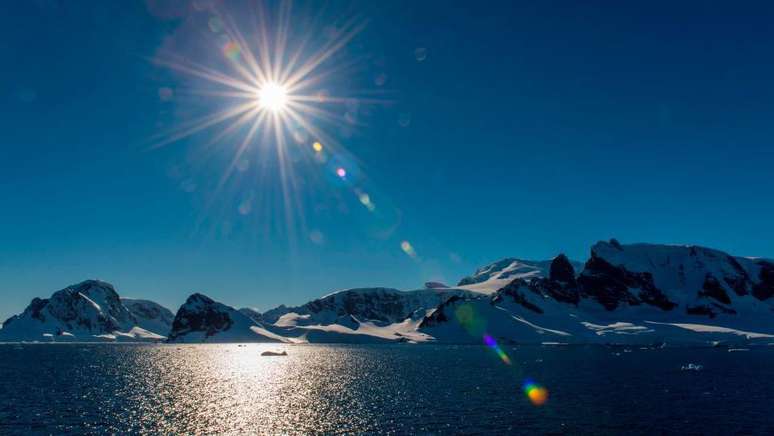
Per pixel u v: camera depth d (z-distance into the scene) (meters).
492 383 103.50
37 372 135.38
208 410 72.81
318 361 179.88
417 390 93.12
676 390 90.38
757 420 64.25
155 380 114.25
